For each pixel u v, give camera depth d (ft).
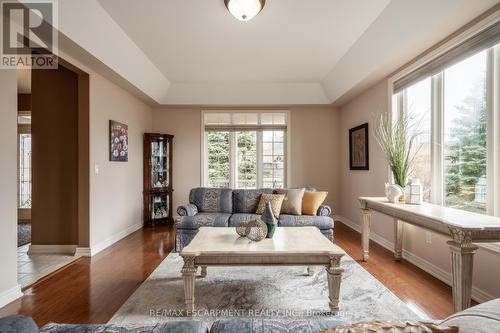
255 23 9.62
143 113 16.34
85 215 10.81
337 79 14.32
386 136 10.55
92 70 11.00
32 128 11.43
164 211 17.08
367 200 9.86
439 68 8.60
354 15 9.11
